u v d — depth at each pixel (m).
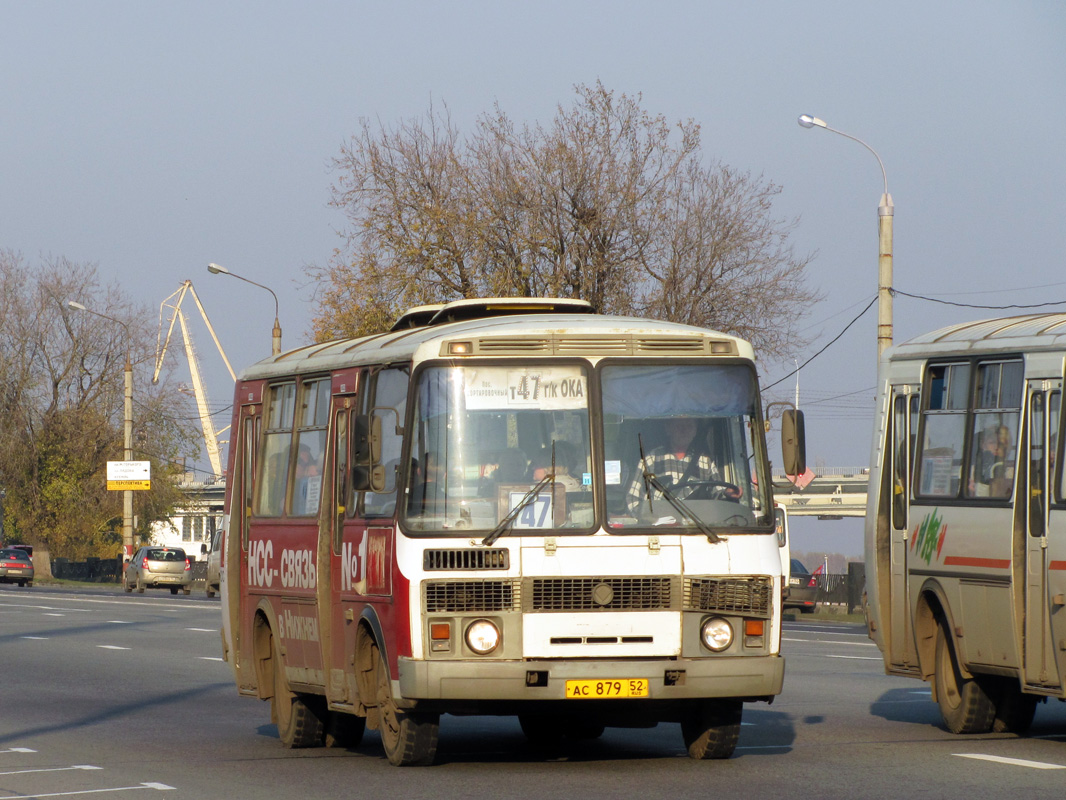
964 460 27.19
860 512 152.50
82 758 25.53
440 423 22.23
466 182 97.25
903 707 32.44
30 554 169.00
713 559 22.14
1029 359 25.69
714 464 22.64
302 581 26.12
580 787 20.98
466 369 22.42
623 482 22.23
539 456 22.20
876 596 29.72
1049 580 24.66
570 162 94.38
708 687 21.88
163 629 64.69
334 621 24.80
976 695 27.00
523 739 27.86
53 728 30.38
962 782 21.03
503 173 96.19
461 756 24.95
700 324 94.00
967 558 26.77
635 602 21.84
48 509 159.88
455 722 31.36
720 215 94.81
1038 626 24.91
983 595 26.30
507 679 21.45
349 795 20.70
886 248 60.34
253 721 31.77
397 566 21.91
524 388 22.44
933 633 28.25
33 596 106.25
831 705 32.88
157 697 36.94
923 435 28.58
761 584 22.33
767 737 27.05
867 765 23.00
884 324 60.19
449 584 21.64
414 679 21.47
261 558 28.31
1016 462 25.67
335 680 24.78
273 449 28.31
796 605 83.31
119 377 159.75
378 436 22.22
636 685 21.66
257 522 28.66
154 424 161.75
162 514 166.12
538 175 95.19
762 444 22.88
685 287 94.38
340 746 27.05
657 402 22.62
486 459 22.16
